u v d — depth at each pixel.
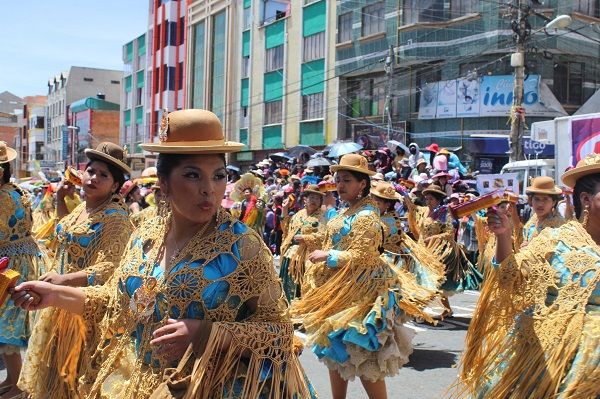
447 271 8.27
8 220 4.87
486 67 21.75
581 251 2.79
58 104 65.12
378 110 25.05
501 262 2.96
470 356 3.09
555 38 20.97
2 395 4.90
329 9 26.77
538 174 15.90
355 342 4.48
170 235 2.42
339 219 4.84
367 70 25.02
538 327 2.82
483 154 21.53
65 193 4.94
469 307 9.88
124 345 2.39
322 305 4.79
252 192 11.80
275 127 30.44
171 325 2.14
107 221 3.96
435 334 7.90
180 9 39.91
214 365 2.16
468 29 22.05
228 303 2.20
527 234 7.66
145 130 44.31
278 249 15.70
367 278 4.70
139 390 2.25
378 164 17.52
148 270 2.35
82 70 62.62
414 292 4.98
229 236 2.25
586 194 2.88
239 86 33.31
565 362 2.69
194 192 2.23
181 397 2.11
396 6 23.72
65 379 3.41
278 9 32.03
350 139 26.20
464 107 21.95
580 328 2.69
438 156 16.06
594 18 21.75
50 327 3.79
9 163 4.97
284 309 2.30
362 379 4.64
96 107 54.78
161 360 2.25
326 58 26.94
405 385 5.69
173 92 40.41
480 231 4.75
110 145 4.16
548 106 21.00
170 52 40.38
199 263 2.22
